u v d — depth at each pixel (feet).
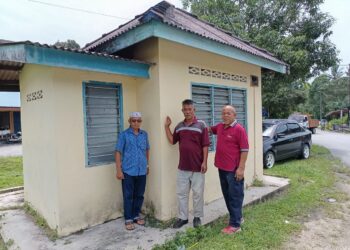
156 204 14.87
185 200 14.17
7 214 16.22
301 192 19.66
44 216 14.52
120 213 15.19
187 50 15.90
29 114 15.60
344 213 16.26
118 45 14.71
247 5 46.39
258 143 22.02
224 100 18.98
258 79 22.25
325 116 159.63
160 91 14.37
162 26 13.07
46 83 13.17
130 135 13.92
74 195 13.35
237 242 12.37
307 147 35.65
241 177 13.43
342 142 57.93
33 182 15.74
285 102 57.06
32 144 15.46
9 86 20.38
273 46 40.40
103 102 14.52
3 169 32.50
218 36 19.25
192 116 13.98
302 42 41.24
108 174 14.64
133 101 15.57
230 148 13.66
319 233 13.62
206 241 12.57
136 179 14.12
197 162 13.83
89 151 13.98
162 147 14.49
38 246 12.27
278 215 15.40
